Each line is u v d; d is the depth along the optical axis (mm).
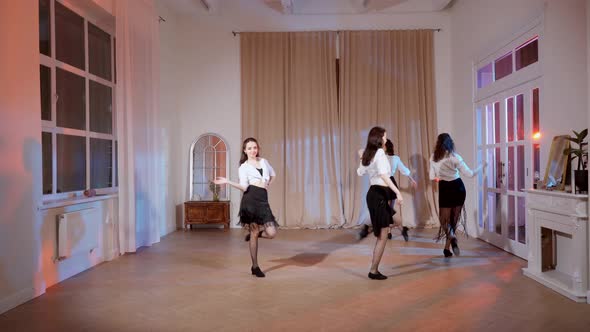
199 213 6973
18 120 3258
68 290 3641
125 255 5059
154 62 5859
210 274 4156
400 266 4430
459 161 4621
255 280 3922
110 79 5426
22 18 3322
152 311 3092
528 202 3986
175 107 7148
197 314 3020
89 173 4840
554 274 3773
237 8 7297
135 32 5242
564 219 3408
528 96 4531
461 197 4711
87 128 4820
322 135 7129
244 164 4012
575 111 3787
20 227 3273
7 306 3119
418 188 7035
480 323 2807
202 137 7371
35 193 3453
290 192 7141
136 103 5270
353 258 4848
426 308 3109
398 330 2701
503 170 5184
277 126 7172
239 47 7320
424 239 6004
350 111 7129
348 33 7125
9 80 3168
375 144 3922
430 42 7109
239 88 7328
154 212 5836
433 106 7082
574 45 3793
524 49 4695
